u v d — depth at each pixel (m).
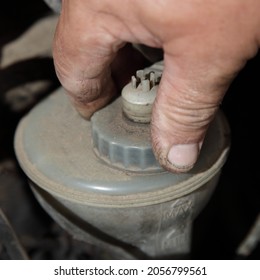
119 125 0.60
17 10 0.84
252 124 0.91
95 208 0.59
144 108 0.58
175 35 0.48
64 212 0.63
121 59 0.63
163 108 0.51
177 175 0.59
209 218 0.93
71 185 0.60
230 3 0.46
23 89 0.84
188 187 0.59
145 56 0.65
